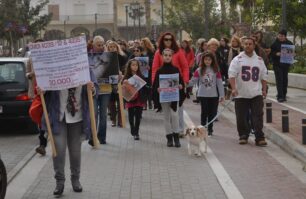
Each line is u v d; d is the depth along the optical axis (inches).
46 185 354.9
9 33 1485.0
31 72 390.3
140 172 385.1
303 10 1061.1
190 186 346.0
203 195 325.1
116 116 602.5
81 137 328.2
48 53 312.5
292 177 367.6
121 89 486.6
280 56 727.7
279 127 528.4
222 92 513.0
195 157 433.7
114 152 457.4
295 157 429.4
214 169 390.0
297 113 627.5
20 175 384.2
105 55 481.7
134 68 518.9
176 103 472.4
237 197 319.6
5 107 542.6
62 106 318.7
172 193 330.0
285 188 340.2
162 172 384.5
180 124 521.0
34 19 1651.1
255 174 375.9
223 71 671.1
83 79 315.9
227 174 375.6
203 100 514.3
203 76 511.2
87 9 3447.3
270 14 1094.4
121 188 343.0
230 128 575.2
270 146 477.7
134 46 688.4
